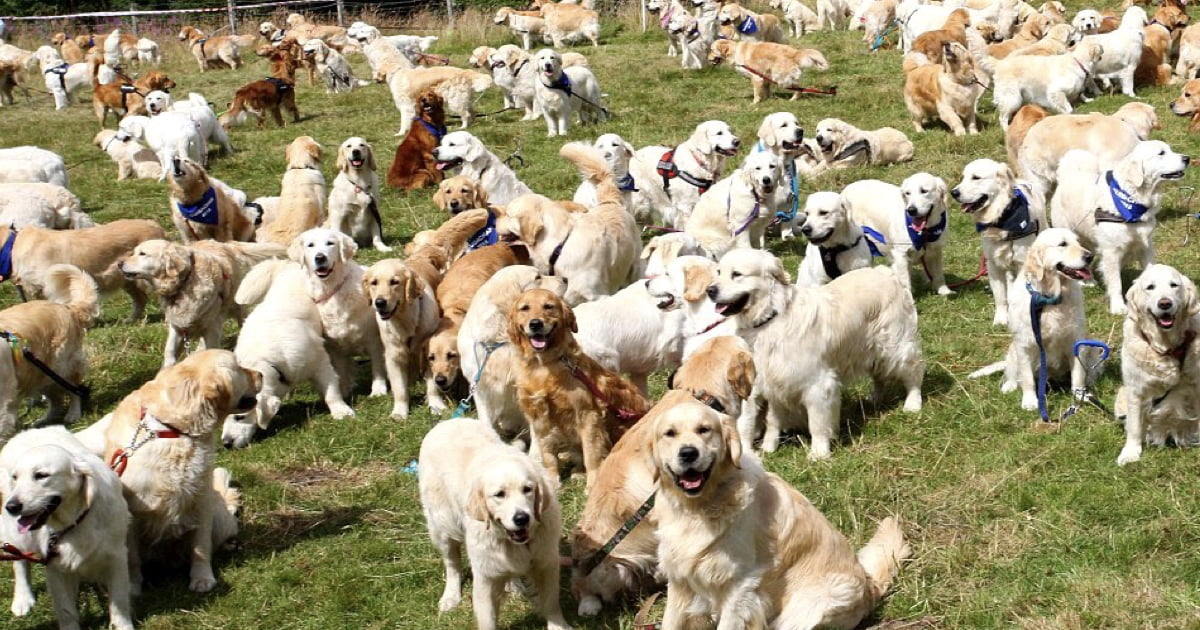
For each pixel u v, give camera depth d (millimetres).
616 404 8414
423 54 22469
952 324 9766
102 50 24516
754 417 8594
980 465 8281
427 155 13562
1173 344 7977
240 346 9234
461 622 7613
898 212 10141
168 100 17375
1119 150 11008
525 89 16781
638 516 7508
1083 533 7750
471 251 10164
